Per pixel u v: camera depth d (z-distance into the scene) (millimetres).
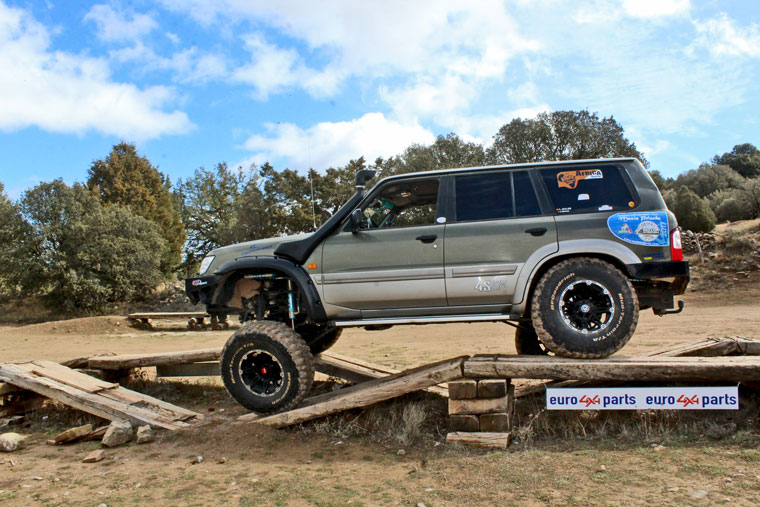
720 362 4570
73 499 3898
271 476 4230
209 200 53750
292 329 5520
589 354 4852
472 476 3965
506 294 5102
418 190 5570
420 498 3635
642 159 39375
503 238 5117
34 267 29594
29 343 16656
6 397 6418
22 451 5266
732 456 3977
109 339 17719
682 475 3693
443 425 5332
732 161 77312
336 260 5422
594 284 4898
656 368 4555
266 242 5793
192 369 7344
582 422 5062
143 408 5867
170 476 4320
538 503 3416
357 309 5406
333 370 6855
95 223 31406
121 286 31547
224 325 21188
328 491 3857
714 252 25250
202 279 5730
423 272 5211
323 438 5129
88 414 6266
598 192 5188
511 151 40094
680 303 5301
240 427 5242
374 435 5160
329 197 41156
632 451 4246
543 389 5898
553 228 5059
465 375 4895
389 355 10359
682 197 31719
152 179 51219
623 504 3309
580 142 39375
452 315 5254
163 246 34500
